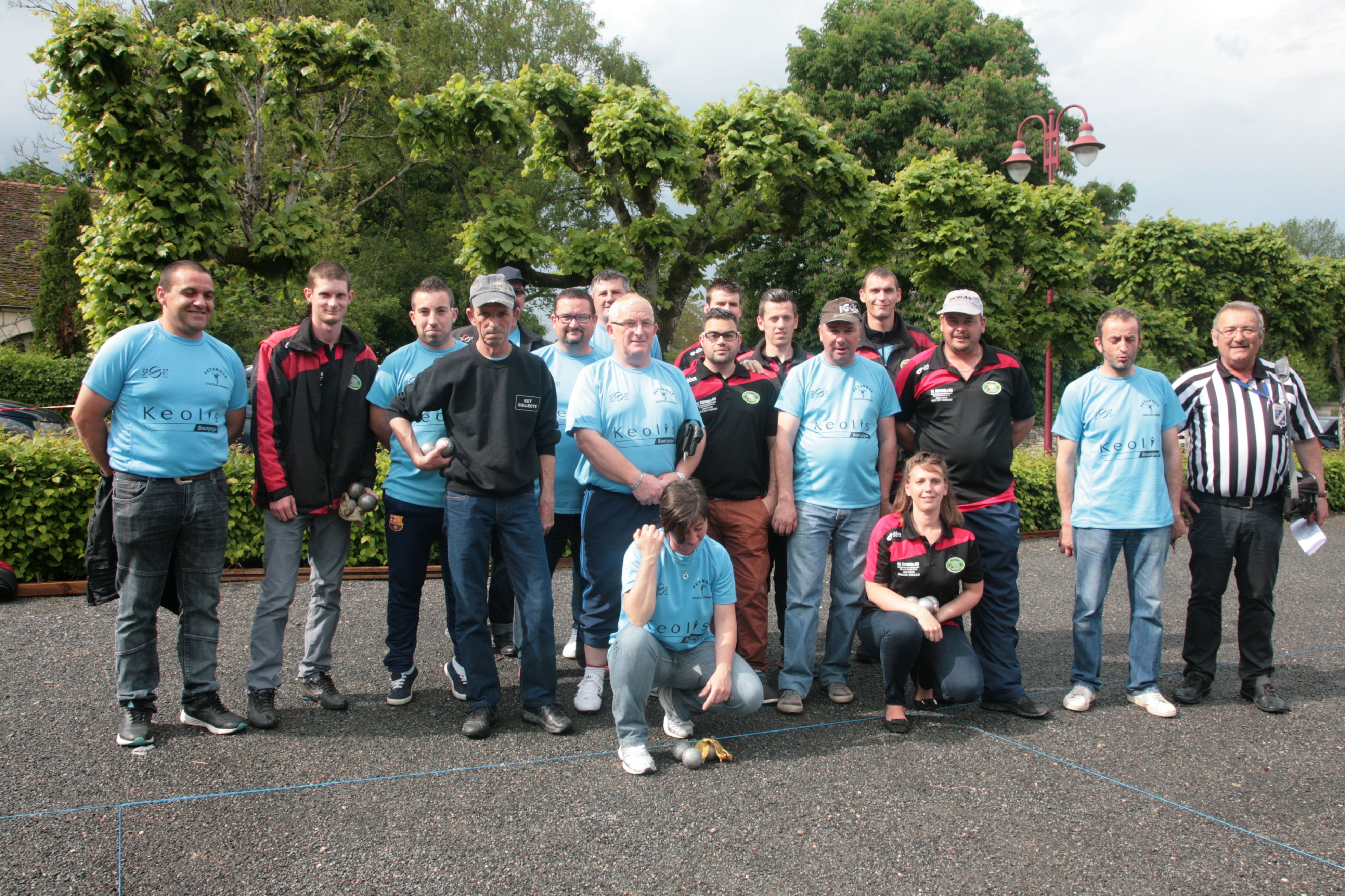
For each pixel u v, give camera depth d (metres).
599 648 3.86
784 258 21.91
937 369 4.05
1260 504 3.93
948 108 21.89
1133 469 3.87
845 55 23.12
